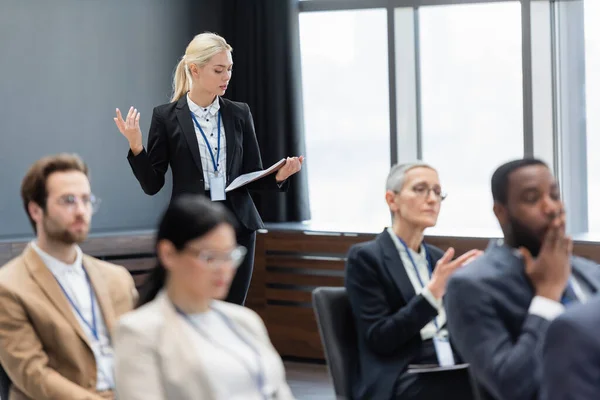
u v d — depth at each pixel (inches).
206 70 251.4
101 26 358.0
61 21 349.1
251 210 257.1
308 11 384.2
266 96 379.2
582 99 346.9
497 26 357.7
